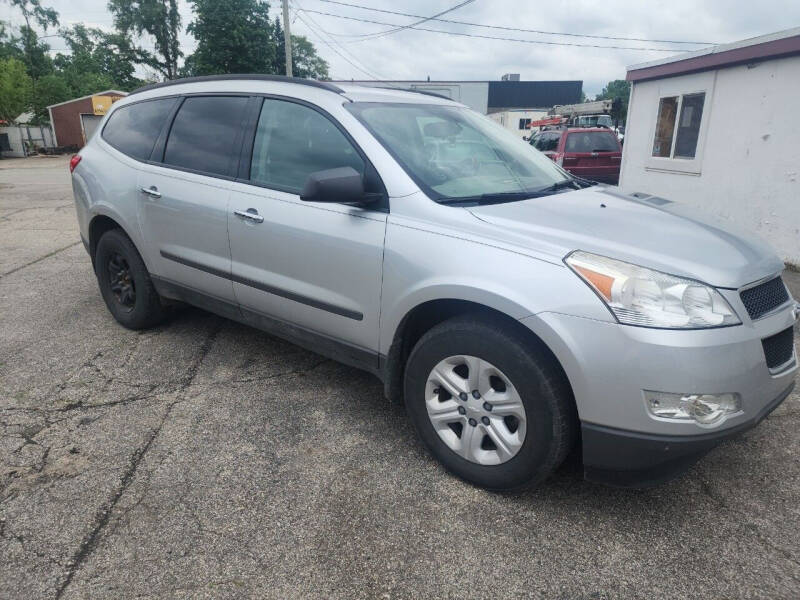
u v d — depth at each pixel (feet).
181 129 12.38
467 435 8.38
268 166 10.66
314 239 9.62
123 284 14.21
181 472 8.80
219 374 12.07
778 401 7.89
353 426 10.18
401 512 8.01
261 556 7.20
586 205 9.40
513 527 7.75
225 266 11.28
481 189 9.49
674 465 7.28
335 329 9.86
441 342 8.32
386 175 9.02
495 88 195.42
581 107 67.56
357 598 6.61
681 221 8.95
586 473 7.73
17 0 179.11
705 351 6.79
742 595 6.67
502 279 7.57
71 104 131.95
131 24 165.99
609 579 6.92
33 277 19.17
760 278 7.69
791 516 8.00
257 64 132.87
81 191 14.37
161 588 6.70
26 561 7.04
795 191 21.16
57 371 12.11
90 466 8.90
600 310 6.98
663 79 28.14
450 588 6.77
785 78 21.12
